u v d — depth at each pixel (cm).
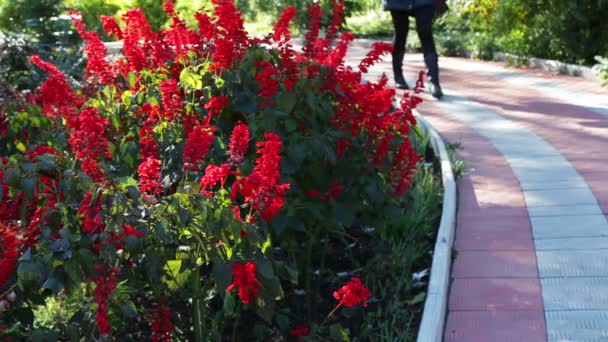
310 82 480
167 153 463
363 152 501
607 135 897
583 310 498
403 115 530
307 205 482
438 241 589
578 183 734
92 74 524
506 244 607
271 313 405
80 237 356
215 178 382
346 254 592
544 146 869
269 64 472
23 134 505
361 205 514
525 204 690
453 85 1257
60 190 380
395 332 488
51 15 1366
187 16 1566
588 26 1315
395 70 1221
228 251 388
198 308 426
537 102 1095
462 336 481
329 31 565
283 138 476
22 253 368
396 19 1182
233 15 490
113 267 362
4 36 880
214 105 473
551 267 561
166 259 395
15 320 393
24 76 862
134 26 525
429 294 509
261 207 395
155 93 489
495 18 1500
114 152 476
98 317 361
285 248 521
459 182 764
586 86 1184
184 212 375
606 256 571
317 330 474
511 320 495
